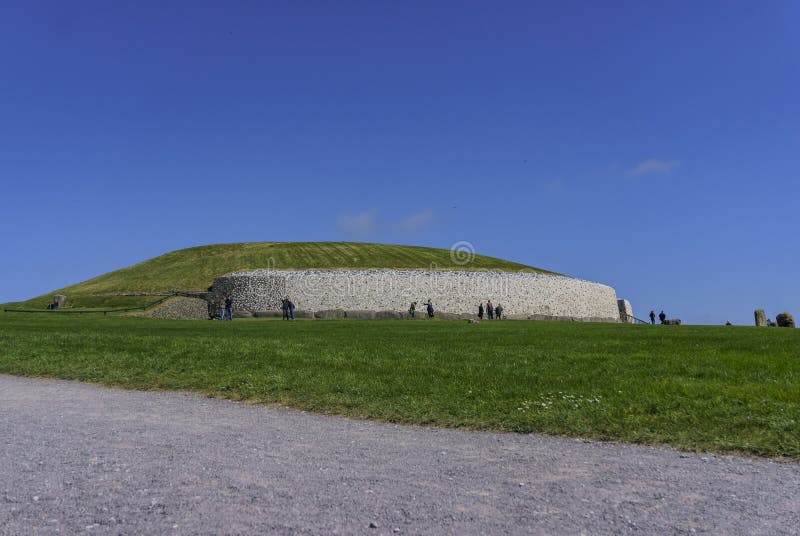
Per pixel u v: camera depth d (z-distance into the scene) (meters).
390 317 55.34
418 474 7.80
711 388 12.84
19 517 6.21
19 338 24.88
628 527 6.07
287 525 6.06
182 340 24.02
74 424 10.71
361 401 12.49
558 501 6.81
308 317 55.50
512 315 61.28
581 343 24.08
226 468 7.96
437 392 13.16
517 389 13.29
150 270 81.56
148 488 7.11
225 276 63.41
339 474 7.75
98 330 30.66
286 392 13.59
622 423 10.34
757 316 59.91
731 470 8.02
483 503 6.73
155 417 11.43
